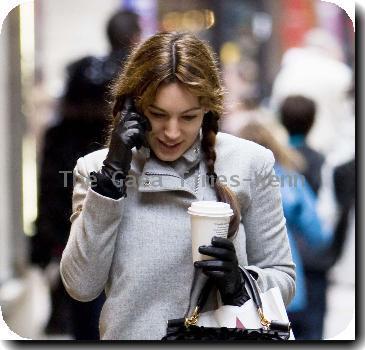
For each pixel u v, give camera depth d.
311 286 12.98
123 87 7.65
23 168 17.55
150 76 7.32
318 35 24.81
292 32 25.05
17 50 18.02
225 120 14.16
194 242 7.59
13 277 17.05
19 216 17.47
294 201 12.78
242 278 7.77
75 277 7.77
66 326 14.58
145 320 7.82
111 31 13.66
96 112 13.64
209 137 8.05
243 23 24.52
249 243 8.38
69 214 13.79
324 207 13.66
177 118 7.42
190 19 20.67
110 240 7.67
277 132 13.54
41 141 13.85
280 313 7.80
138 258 7.84
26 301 16.91
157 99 7.33
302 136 13.70
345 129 20.17
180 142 7.61
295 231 12.86
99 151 8.30
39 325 16.02
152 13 20.58
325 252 12.96
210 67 7.54
